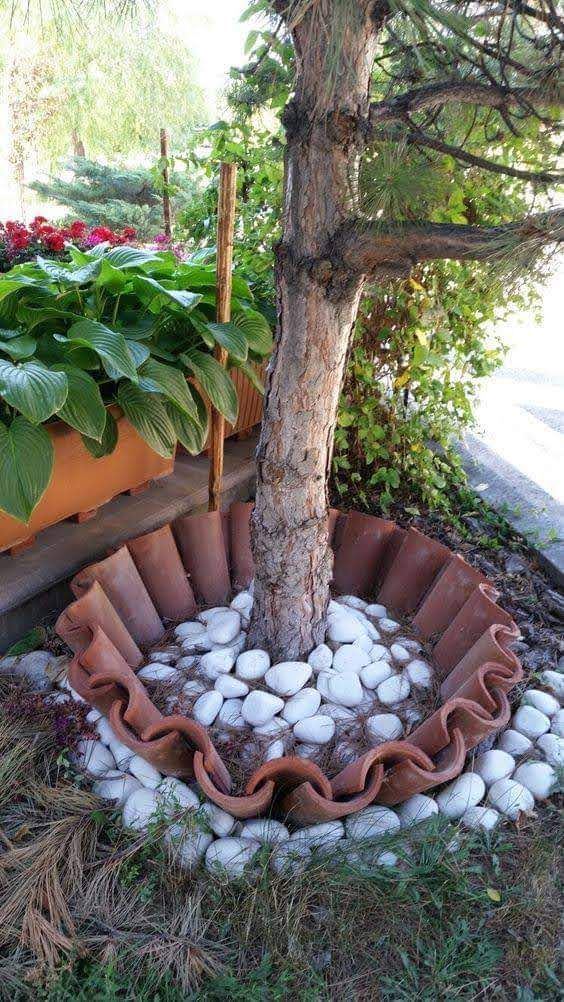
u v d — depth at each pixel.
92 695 1.44
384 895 1.34
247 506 2.11
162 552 1.96
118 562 1.82
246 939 1.27
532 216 1.09
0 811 1.48
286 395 1.49
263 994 1.19
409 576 2.04
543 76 1.17
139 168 8.44
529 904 1.35
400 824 1.47
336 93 1.20
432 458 2.79
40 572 1.99
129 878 1.36
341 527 2.15
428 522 2.71
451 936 1.29
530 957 1.27
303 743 1.59
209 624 1.92
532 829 1.49
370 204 1.25
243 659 1.74
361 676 1.74
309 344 1.42
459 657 1.80
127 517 2.32
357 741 1.60
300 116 1.25
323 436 1.56
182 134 7.15
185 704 1.67
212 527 2.03
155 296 2.07
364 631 1.87
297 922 1.29
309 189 1.29
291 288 1.39
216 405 1.97
